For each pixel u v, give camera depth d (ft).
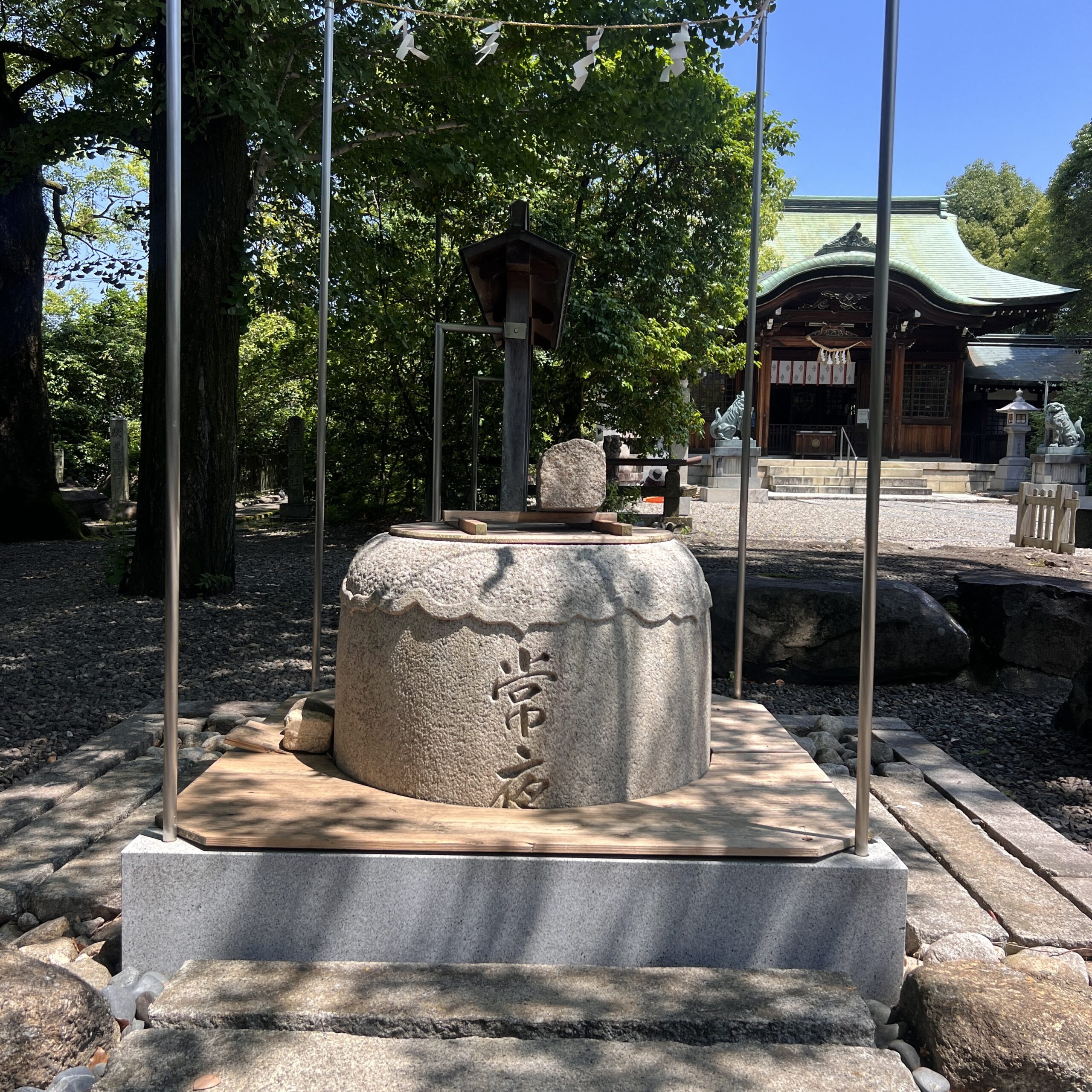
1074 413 101.91
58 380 71.92
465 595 9.28
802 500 81.35
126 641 23.21
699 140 43.14
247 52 25.67
